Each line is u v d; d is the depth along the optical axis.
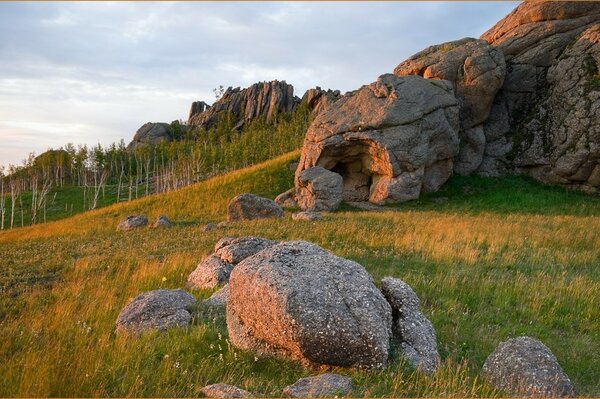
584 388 8.90
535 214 34.12
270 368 8.81
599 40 41.81
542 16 47.38
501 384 8.52
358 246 20.98
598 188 39.81
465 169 44.09
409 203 38.62
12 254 23.97
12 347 9.77
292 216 30.84
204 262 16.47
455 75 44.75
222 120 133.50
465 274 16.02
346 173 43.41
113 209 45.28
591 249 21.11
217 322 11.08
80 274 18.20
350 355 8.57
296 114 103.31
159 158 119.50
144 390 7.41
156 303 11.54
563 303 13.42
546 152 42.44
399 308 9.95
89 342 9.81
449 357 9.36
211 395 7.34
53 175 116.50
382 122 38.81
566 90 42.34
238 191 44.53
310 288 8.89
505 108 46.31
